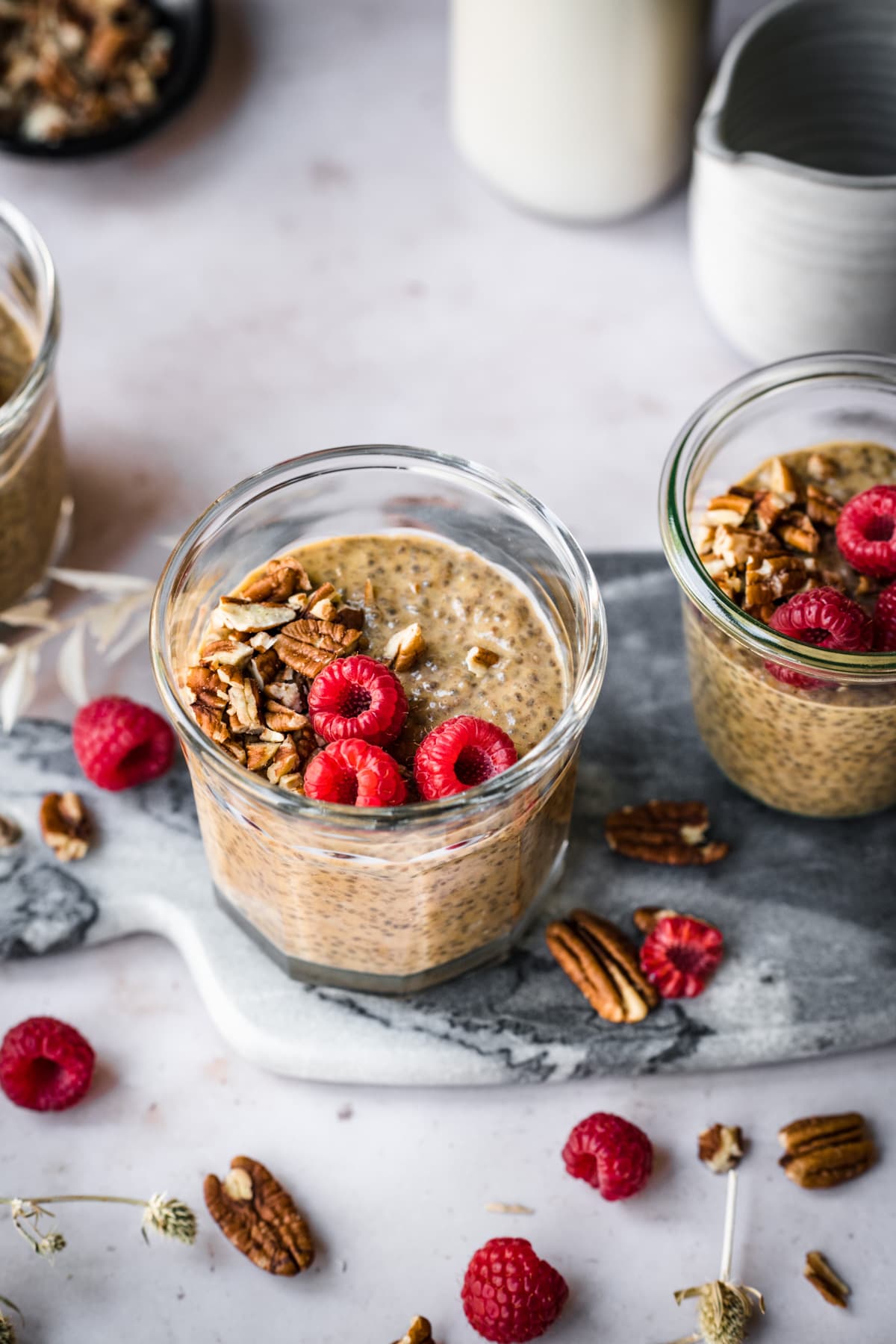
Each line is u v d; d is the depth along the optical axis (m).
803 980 0.66
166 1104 0.66
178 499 0.75
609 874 0.68
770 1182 0.65
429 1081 0.66
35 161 0.78
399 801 0.60
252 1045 0.66
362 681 0.61
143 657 0.71
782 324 0.74
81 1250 0.64
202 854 0.68
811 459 0.68
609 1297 0.64
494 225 0.80
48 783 0.69
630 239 0.79
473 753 0.61
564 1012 0.66
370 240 0.79
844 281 0.72
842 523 0.65
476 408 0.76
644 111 0.75
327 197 0.80
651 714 0.70
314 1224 0.65
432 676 0.63
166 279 0.79
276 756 0.61
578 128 0.75
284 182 0.80
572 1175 0.65
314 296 0.78
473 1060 0.65
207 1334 0.63
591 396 0.77
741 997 0.66
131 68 0.81
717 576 0.66
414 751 0.62
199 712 0.62
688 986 0.66
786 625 0.63
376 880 0.61
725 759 0.68
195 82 0.80
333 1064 0.65
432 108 0.82
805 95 0.75
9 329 0.72
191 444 0.76
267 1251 0.64
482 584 0.65
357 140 0.81
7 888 0.67
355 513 0.65
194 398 0.76
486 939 0.65
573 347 0.77
